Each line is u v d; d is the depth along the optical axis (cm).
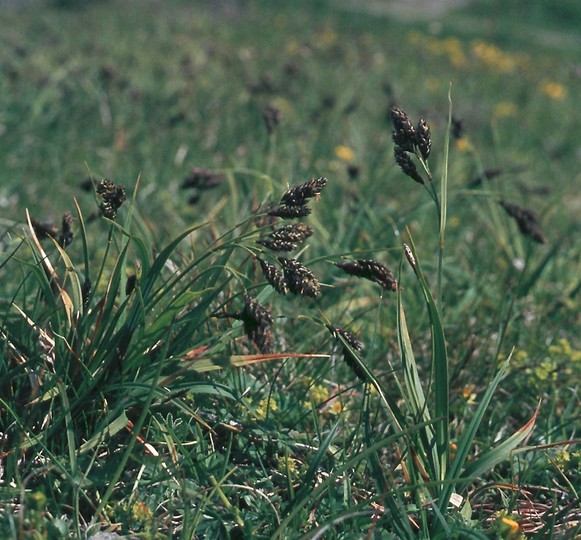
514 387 65
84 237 55
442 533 50
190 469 53
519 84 229
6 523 48
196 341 58
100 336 54
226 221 79
